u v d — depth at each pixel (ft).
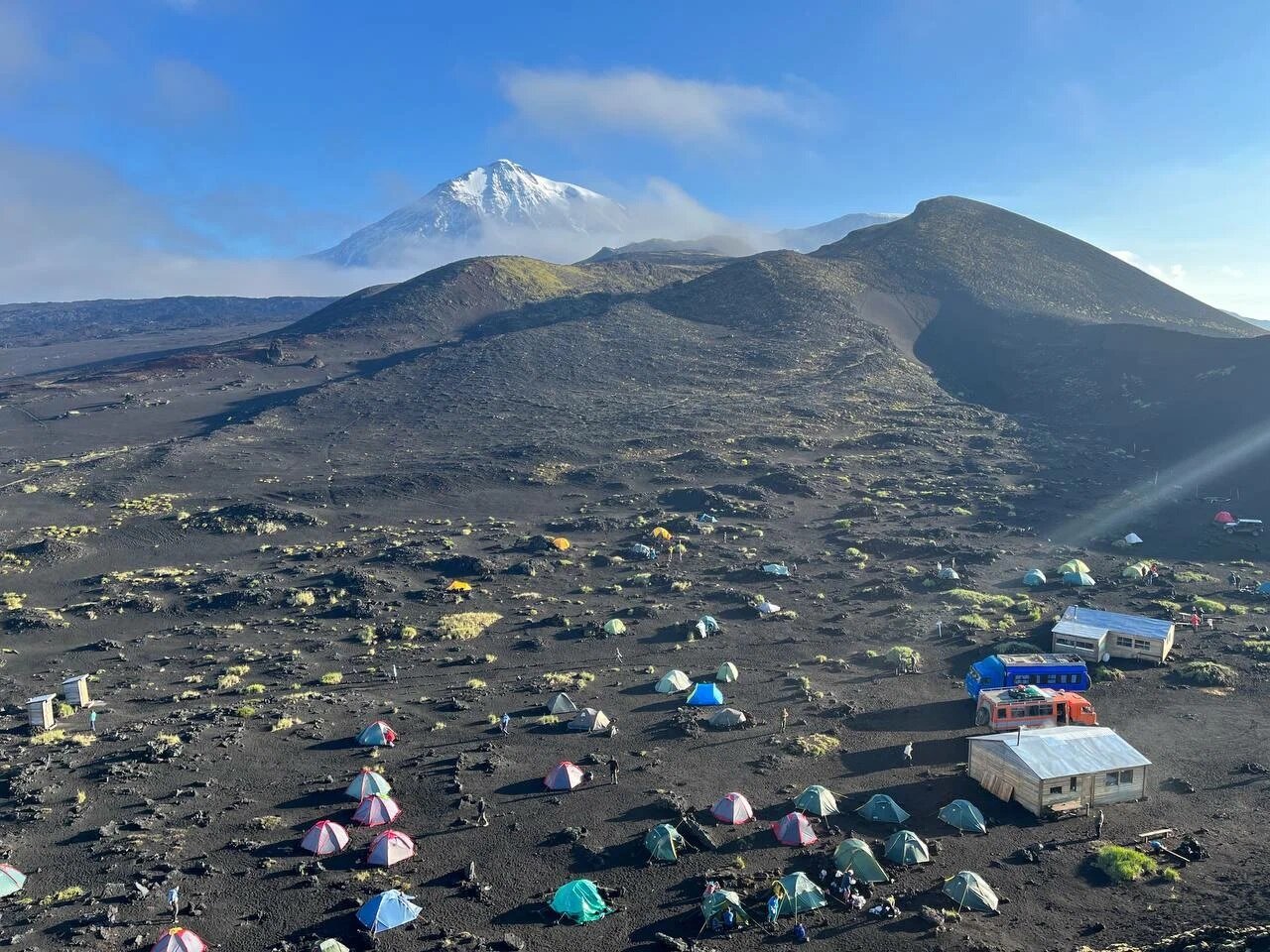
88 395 628.69
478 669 200.64
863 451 449.48
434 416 545.03
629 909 108.06
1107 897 108.37
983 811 131.34
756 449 446.19
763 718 169.58
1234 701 172.04
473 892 111.14
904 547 298.56
